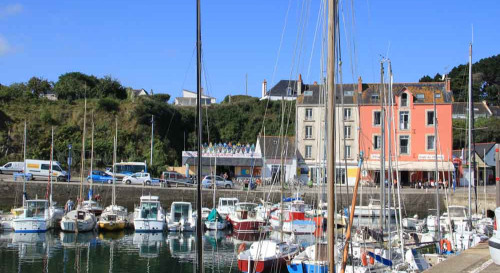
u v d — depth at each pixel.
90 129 74.50
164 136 80.00
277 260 23.16
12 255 28.58
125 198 51.41
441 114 62.09
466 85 100.38
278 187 55.09
